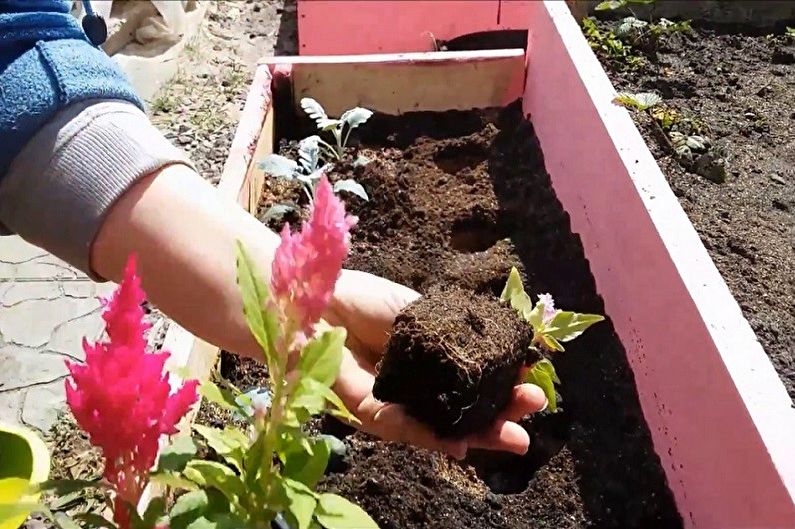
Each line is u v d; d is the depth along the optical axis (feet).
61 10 3.47
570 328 4.41
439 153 7.05
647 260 4.68
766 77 6.93
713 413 3.88
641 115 6.17
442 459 4.77
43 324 6.64
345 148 7.09
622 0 7.53
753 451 3.47
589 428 4.83
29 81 3.16
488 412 3.64
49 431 5.65
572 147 6.05
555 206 6.31
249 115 6.63
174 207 3.22
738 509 3.66
